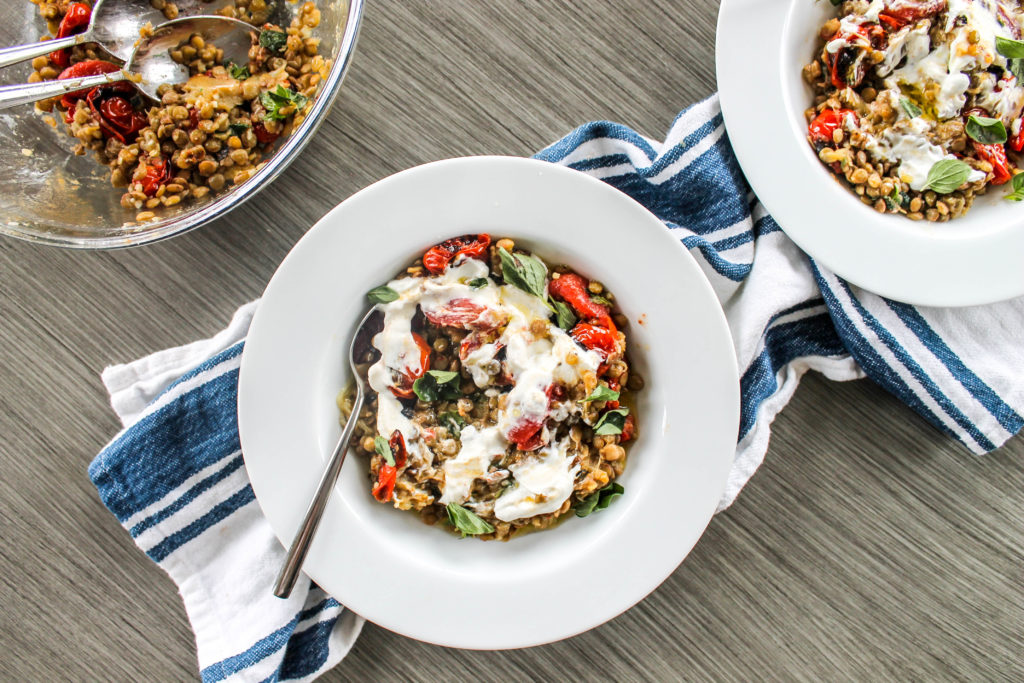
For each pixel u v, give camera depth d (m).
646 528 0.63
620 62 0.68
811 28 0.65
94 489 0.69
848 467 0.70
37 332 0.68
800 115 0.66
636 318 0.63
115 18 0.64
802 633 0.70
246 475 0.68
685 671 0.70
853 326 0.67
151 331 0.68
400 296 0.61
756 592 0.70
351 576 0.62
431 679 0.70
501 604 0.62
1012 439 0.70
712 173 0.67
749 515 0.70
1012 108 0.65
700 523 0.62
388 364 0.61
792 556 0.70
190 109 0.64
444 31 0.67
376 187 0.59
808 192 0.65
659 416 0.63
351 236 0.60
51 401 0.69
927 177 0.64
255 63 0.65
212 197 0.66
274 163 0.61
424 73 0.67
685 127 0.66
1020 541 0.70
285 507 0.62
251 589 0.67
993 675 0.70
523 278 0.61
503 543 0.63
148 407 0.67
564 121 0.68
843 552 0.70
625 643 0.70
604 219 0.61
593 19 0.68
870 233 0.65
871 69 0.65
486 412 0.62
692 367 0.62
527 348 0.60
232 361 0.67
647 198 0.68
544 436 0.61
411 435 0.61
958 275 0.65
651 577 0.63
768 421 0.68
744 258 0.68
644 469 0.63
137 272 0.68
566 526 0.63
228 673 0.66
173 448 0.67
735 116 0.64
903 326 0.67
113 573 0.69
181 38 0.65
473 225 0.61
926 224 0.65
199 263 0.68
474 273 0.61
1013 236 0.65
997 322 0.68
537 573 0.62
